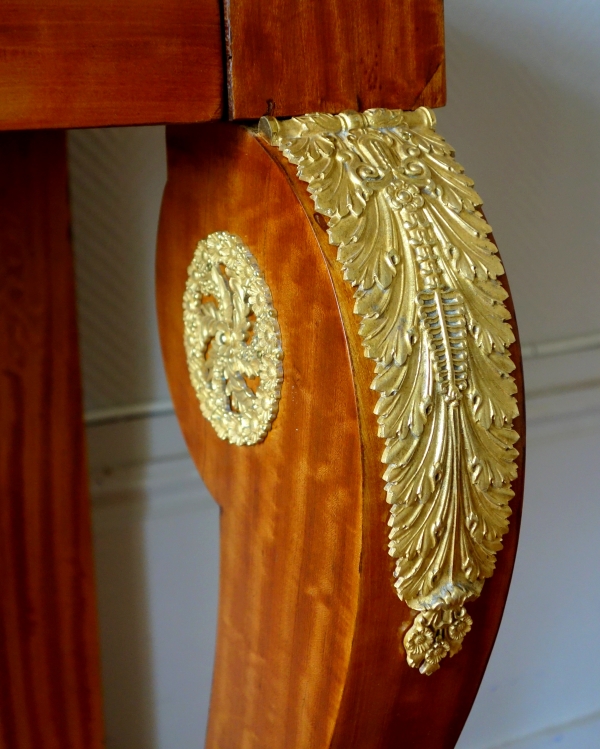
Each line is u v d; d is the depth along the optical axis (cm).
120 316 73
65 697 75
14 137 65
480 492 48
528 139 77
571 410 86
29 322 69
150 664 82
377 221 47
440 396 47
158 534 78
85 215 71
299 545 51
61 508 72
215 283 53
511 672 94
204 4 47
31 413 70
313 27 48
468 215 48
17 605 72
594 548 93
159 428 76
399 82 50
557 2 75
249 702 56
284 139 48
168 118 47
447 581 48
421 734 51
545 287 83
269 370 50
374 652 48
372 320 46
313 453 49
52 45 45
